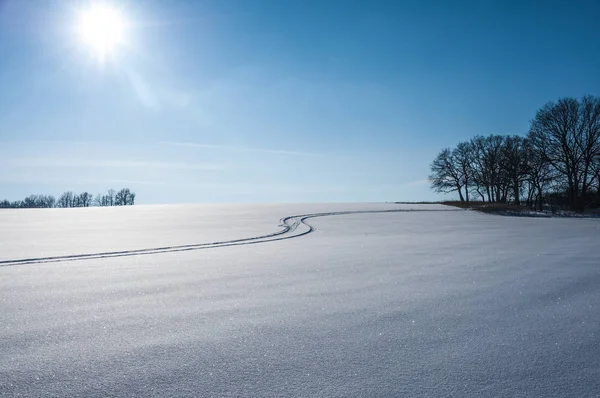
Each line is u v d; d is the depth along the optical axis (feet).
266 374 10.37
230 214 113.09
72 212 134.51
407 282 22.97
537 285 21.71
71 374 10.44
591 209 137.18
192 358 11.49
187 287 21.97
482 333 13.52
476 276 24.81
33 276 25.93
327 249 41.29
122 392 9.45
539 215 114.52
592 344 12.35
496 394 9.18
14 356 11.72
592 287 21.02
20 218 104.99
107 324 14.89
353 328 14.19
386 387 9.57
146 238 55.11
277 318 15.57
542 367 10.66
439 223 85.92
